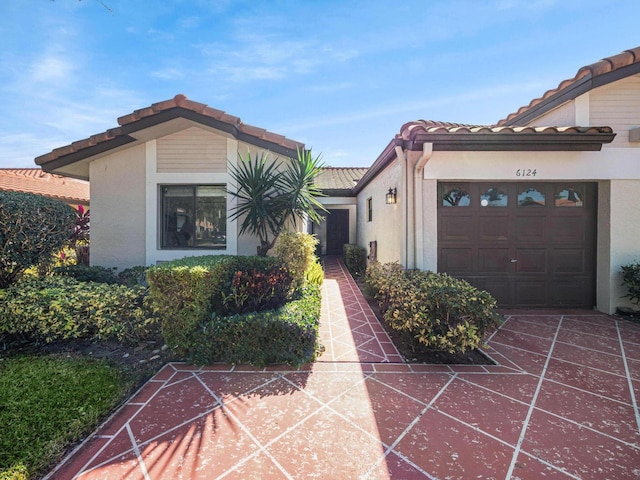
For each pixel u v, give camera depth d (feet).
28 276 19.75
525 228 21.91
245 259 21.20
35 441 8.62
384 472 7.70
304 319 14.58
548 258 21.95
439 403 10.66
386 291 18.81
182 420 9.71
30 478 7.53
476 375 12.69
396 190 23.65
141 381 12.23
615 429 9.29
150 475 7.62
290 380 12.23
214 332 13.64
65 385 11.51
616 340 16.48
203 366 13.35
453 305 13.47
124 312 15.53
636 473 7.65
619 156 20.63
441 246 21.79
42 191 44.62
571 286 22.03
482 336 13.92
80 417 9.61
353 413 10.07
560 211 21.91
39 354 14.53
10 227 17.13
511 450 8.43
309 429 9.29
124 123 21.66
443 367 13.41
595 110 20.72
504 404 10.61
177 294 13.58
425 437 8.93
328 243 53.78
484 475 7.59
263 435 9.04
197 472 7.70
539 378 12.44
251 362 13.52
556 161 20.68
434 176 20.71
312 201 23.94
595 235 21.94
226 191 24.61
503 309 21.81
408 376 12.59
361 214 43.21
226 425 9.46
